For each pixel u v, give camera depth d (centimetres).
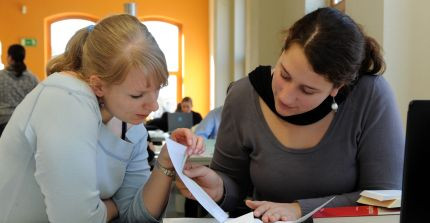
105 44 111
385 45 247
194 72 905
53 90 112
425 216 81
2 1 844
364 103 139
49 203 109
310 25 114
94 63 112
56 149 106
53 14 859
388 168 136
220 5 723
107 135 127
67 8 865
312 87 114
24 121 112
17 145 113
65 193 108
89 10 871
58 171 106
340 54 111
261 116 146
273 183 144
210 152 229
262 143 145
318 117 138
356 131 139
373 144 138
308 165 140
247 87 152
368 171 138
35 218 120
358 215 113
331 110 138
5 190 115
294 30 117
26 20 851
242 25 680
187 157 133
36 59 855
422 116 80
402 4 247
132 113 115
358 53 115
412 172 81
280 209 123
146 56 109
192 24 902
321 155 140
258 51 532
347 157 140
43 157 107
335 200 129
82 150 109
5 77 463
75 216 109
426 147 80
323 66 110
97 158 128
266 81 145
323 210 117
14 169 114
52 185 107
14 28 848
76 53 122
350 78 118
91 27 122
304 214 123
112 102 115
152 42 113
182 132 138
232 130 154
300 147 141
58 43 876
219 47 727
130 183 144
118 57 108
